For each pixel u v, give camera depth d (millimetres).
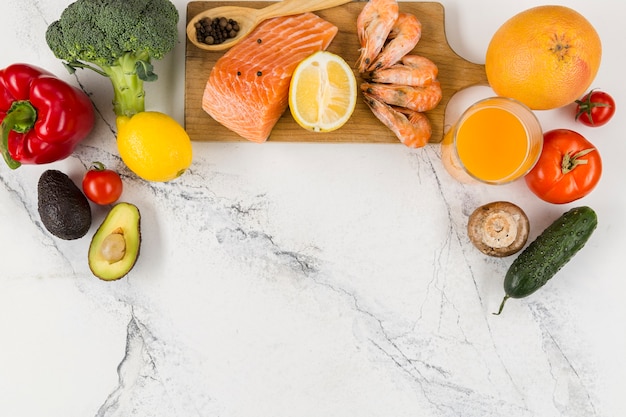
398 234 843
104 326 841
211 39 812
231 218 841
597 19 835
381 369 841
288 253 843
